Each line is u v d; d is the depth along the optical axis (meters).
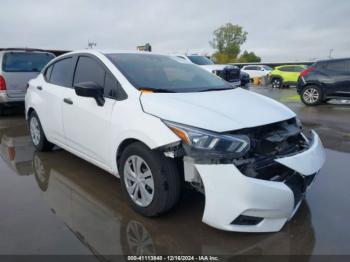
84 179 3.99
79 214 3.12
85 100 3.55
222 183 2.44
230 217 2.44
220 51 65.94
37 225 2.91
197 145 2.49
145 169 2.91
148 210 2.91
